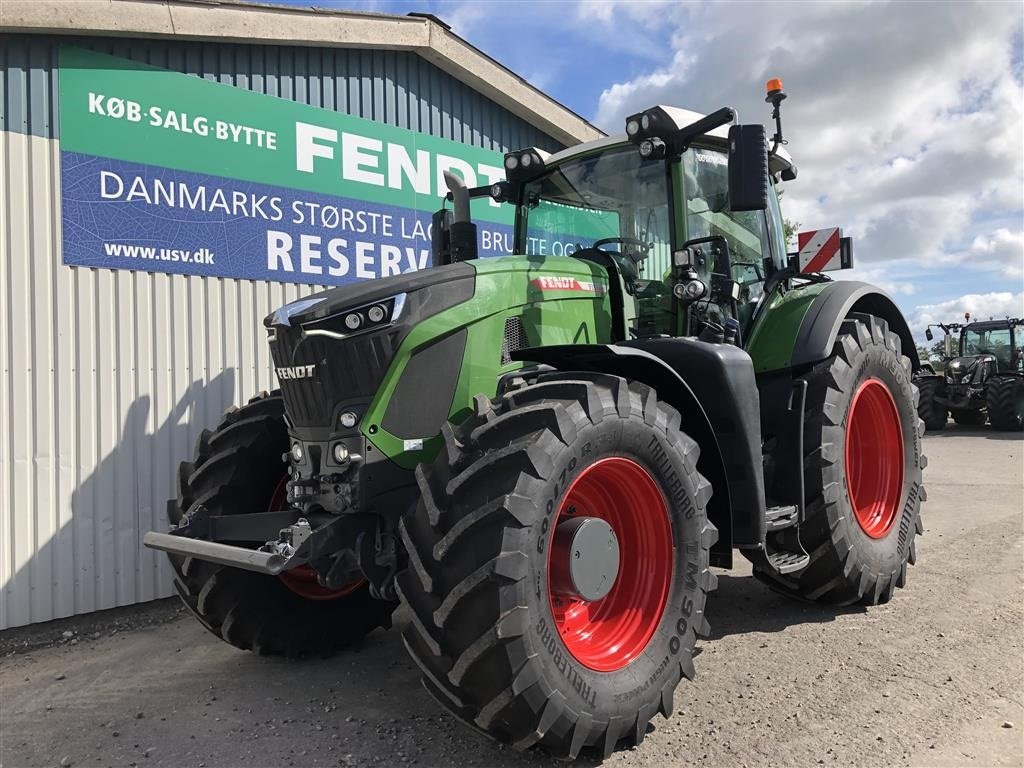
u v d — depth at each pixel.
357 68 5.51
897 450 4.27
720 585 4.48
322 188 5.28
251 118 4.90
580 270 3.33
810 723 2.66
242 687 3.24
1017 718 2.66
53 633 4.07
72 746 2.73
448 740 2.66
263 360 4.96
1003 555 4.85
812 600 3.96
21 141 4.00
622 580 2.77
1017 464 9.17
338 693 3.14
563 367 2.91
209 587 3.23
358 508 2.57
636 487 2.69
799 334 3.83
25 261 4.02
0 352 3.94
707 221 3.72
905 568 4.15
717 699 2.89
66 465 4.15
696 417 2.98
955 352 15.77
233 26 4.67
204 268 4.67
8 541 3.96
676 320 3.55
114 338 4.32
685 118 3.53
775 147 3.84
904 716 2.69
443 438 2.59
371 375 2.60
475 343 2.83
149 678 3.39
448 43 5.95
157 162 4.47
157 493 4.48
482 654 2.16
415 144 5.88
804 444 3.70
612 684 2.43
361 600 3.67
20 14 3.88
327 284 5.30
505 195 4.16
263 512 3.10
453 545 2.21
